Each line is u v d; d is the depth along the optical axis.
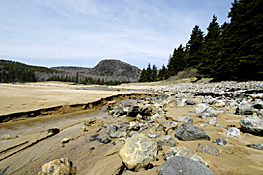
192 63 37.53
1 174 2.78
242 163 2.49
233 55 19.91
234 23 21.52
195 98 11.94
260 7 17.98
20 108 7.25
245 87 13.55
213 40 30.52
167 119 6.37
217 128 4.40
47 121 6.51
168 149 3.42
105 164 2.99
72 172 2.75
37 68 192.25
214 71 24.59
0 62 196.50
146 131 5.12
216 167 2.46
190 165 2.22
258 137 3.38
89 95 14.77
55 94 13.84
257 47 16.38
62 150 3.75
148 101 13.32
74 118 7.27
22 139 4.30
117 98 16.64
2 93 12.41
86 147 3.92
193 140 3.73
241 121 3.88
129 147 3.14
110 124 6.35
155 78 73.12
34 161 3.22
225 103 8.19
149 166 2.71
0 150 3.59
